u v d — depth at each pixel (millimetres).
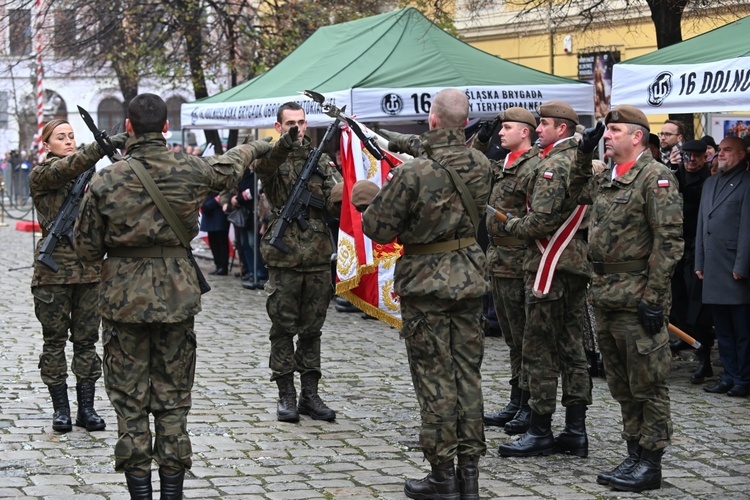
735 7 10969
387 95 11234
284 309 7777
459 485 5957
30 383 8945
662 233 6051
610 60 18078
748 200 8812
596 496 6121
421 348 5898
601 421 7906
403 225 5875
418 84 11391
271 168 7500
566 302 6930
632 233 6199
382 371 9719
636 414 6379
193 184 5609
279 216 7746
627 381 6395
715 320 8969
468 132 11680
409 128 14602
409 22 12562
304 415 7996
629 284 6199
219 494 6027
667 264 6043
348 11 18797
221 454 6863
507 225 6773
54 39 22406
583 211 6773
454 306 5910
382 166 7625
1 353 10289
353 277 7418
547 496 6102
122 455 5508
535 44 19578
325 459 6809
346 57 12375
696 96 8633
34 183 7203
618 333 6277
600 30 17391
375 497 6020
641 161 6270
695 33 14094
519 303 7465
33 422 7617
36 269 7324
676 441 7363
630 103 9211
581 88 11867
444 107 5891
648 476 6215
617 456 6992
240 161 5879
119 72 22000
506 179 7406
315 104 11477
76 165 6871
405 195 5789
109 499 5871
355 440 7293
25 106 38500
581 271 6824
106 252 5680
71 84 43625
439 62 11820
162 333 5613
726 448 7191
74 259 7293
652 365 6160
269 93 12711
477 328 5984
